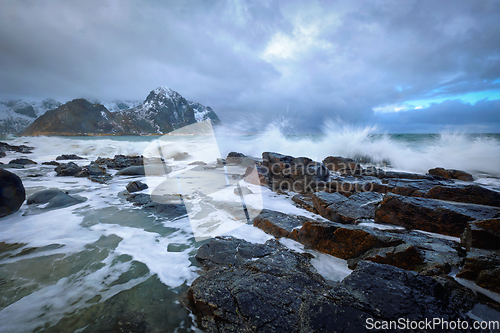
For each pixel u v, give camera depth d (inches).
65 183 312.2
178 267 113.2
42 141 903.7
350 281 75.7
